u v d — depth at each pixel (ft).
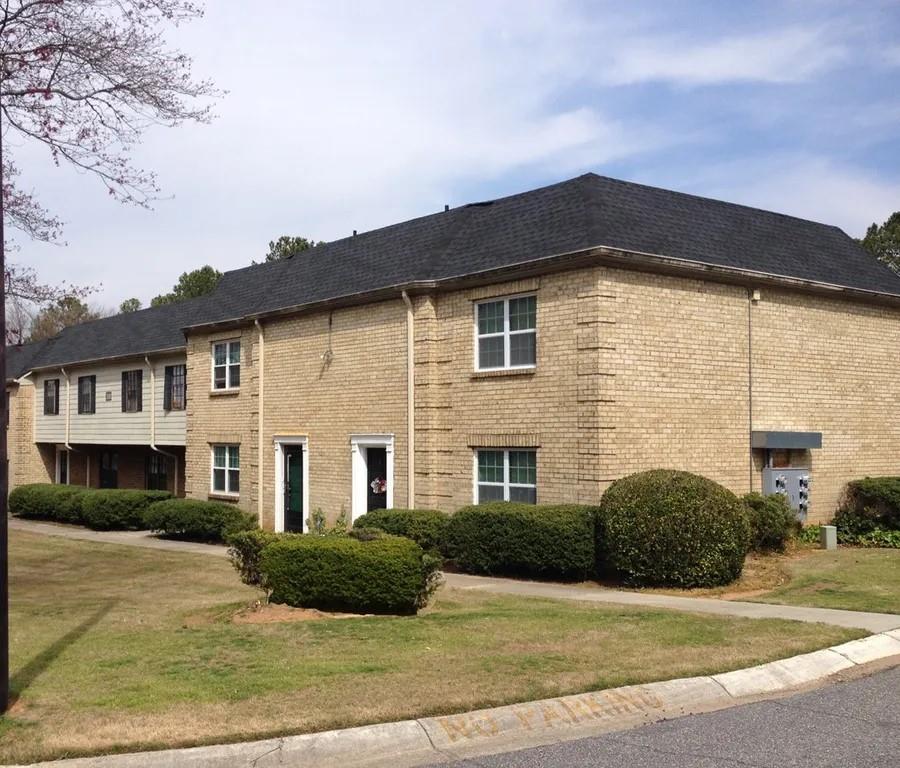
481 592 44.04
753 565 50.39
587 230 52.03
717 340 56.03
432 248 63.57
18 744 20.21
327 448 70.08
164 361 100.37
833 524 62.59
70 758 19.71
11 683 25.67
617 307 51.31
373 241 71.41
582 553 47.16
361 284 67.10
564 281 52.47
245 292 84.28
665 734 22.21
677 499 44.80
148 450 110.52
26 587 50.44
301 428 73.05
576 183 56.80
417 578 36.27
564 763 20.24
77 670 27.17
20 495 105.91
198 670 26.78
